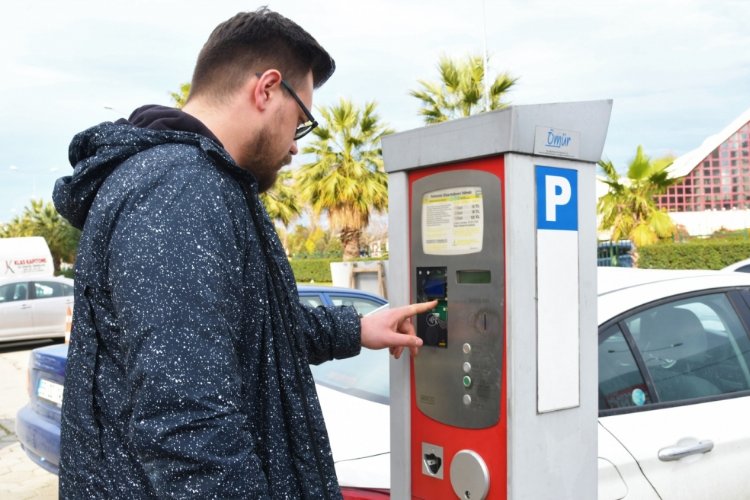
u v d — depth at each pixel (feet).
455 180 5.65
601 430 7.64
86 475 3.88
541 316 5.37
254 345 4.16
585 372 5.67
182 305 3.58
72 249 132.05
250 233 4.20
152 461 3.51
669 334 8.82
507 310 5.27
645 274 9.77
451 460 5.73
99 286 3.84
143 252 3.63
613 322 8.38
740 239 62.44
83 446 3.91
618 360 8.20
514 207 5.22
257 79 4.50
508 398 5.26
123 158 4.06
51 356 12.22
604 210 60.44
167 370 3.48
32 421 12.25
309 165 59.16
